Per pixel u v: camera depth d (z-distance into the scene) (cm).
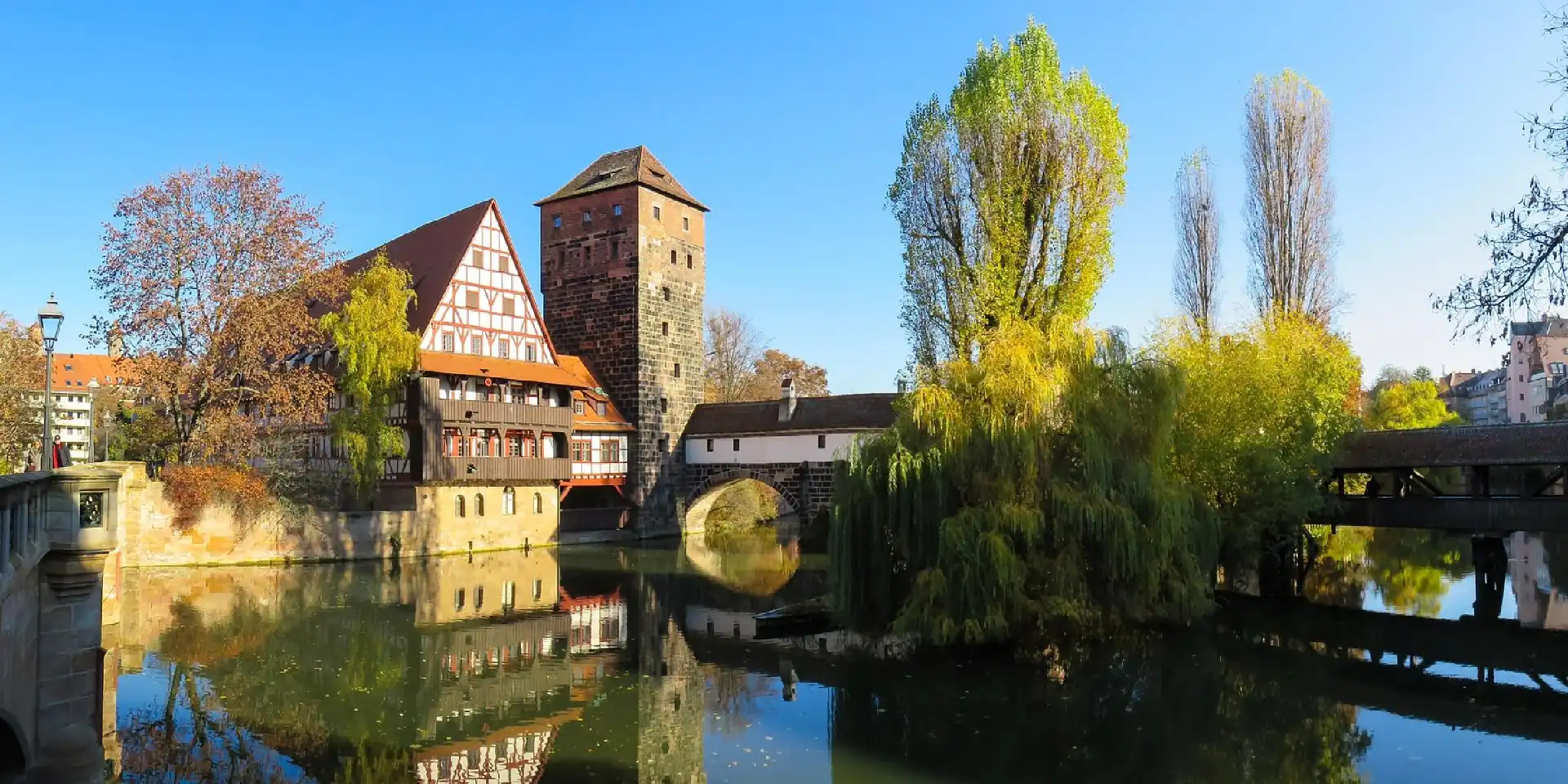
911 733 1554
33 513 955
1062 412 2058
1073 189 2880
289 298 3503
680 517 5400
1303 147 3603
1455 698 1781
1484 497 2730
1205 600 2025
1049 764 1415
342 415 3759
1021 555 1944
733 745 1493
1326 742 1524
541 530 4547
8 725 909
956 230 3005
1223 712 1683
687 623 2541
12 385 4069
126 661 1967
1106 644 1988
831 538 2117
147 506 3269
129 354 3303
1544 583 3130
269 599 2759
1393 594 2922
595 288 5347
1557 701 1770
